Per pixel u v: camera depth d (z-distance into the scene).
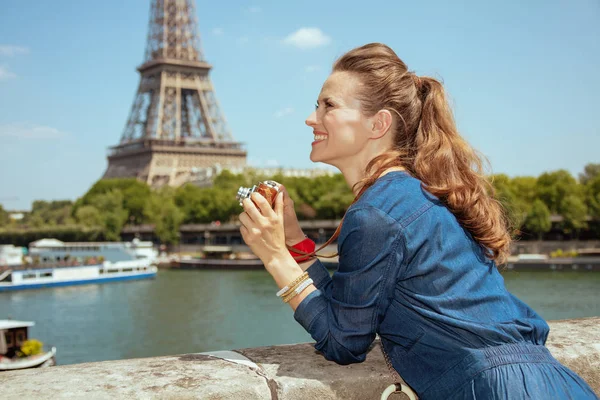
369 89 3.28
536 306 52.88
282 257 3.28
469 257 2.93
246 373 3.08
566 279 74.56
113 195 147.50
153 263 111.06
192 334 45.06
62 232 148.38
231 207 131.00
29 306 61.94
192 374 3.04
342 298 3.02
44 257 98.81
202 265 106.56
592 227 109.25
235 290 70.50
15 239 164.00
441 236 2.89
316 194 109.12
